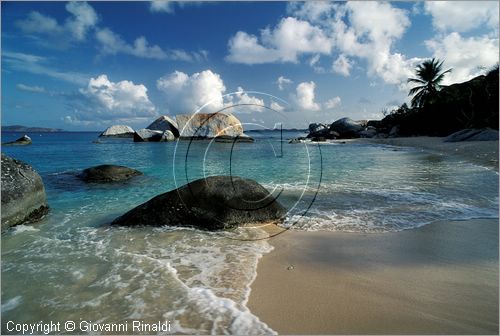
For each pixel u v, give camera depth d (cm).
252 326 209
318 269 296
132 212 447
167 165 1112
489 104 2481
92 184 748
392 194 602
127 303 238
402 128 3341
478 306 227
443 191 620
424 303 233
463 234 385
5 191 434
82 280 276
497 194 585
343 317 218
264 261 317
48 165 1135
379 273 284
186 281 275
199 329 207
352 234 394
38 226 436
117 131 3781
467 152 1295
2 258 325
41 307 235
